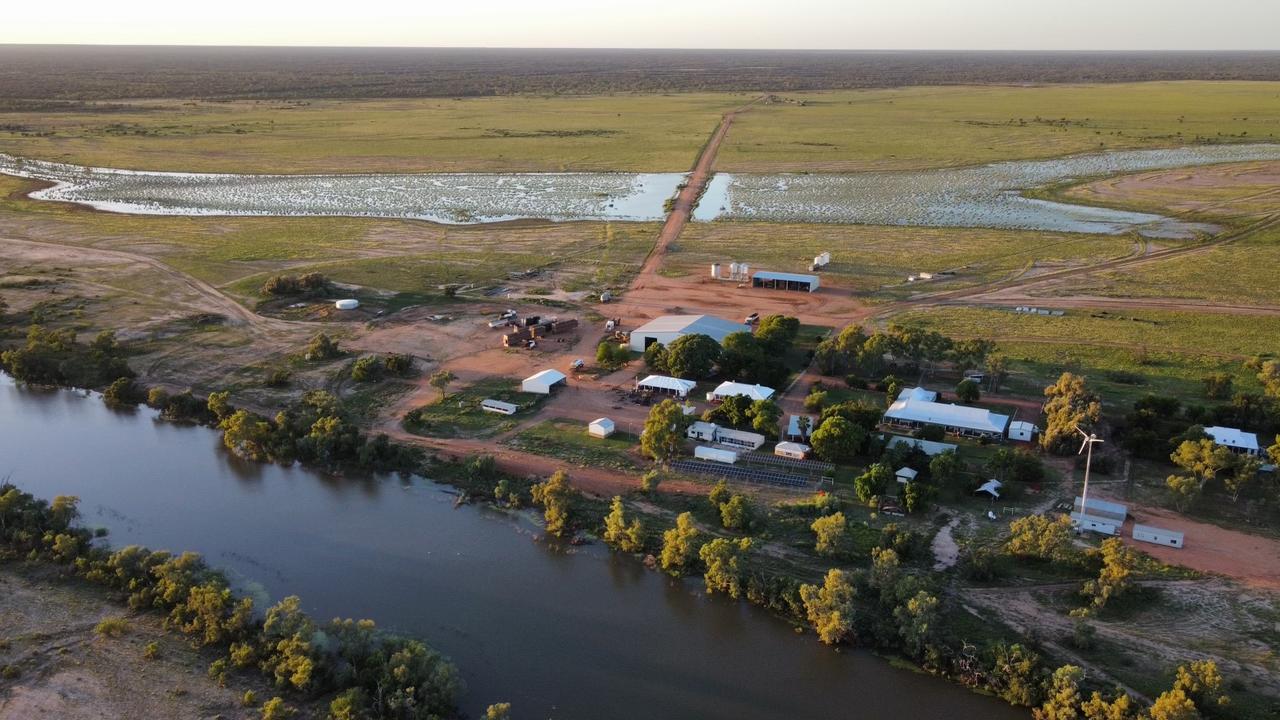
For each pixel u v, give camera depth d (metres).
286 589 71.25
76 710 55.59
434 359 121.81
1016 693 57.84
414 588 71.69
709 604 69.62
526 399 107.75
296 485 89.50
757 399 100.00
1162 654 61.41
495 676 61.25
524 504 84.44
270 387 112.06
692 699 59.22
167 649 61.78
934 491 80.75
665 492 85.62
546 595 70.81
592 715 57.72
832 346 116.81
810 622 66.69
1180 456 85.69
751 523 78.25
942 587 69.44
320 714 55.94
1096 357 120.31
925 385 111.75
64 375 115.75
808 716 57.62
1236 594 68.00
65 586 68.94
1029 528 73.12
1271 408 95.44
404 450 92.44
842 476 88.25
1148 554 73.38
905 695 59.44
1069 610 66.50
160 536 79.38
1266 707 55.88
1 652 60.94
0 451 96.81
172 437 101.06
